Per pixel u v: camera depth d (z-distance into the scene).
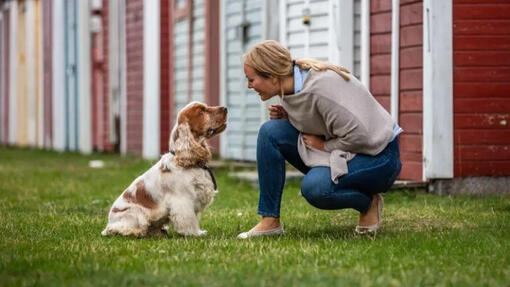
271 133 6.62
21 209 9.29
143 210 6.84
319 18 11.70
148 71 17.42
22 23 27.55
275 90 6.43
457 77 9.59
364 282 4.75
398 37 10.16
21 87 27.83
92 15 21.67
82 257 5.72
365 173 6.38
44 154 21.66
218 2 15.38
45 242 6.58
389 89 10.38
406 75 10.09
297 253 5.79
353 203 6.50
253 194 10.38
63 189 11.54
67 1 22.58
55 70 23.59
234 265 5.38
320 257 5.61
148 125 17.44
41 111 25.47
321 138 6.57
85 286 4.82
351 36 10.97
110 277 5.03
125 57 19.11
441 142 9.62
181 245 6.23
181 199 6.72
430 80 9.57
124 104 19.27
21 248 6.23
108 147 21.25
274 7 13.33
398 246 6.04
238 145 14.27
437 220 7.63
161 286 4.79
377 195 6.79
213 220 8.02
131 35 18.75
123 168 15.13
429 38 9.53
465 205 8.65
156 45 17.25
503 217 7.67
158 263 5.47
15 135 28.39
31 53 26.31
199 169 6.76
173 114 17.16
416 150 9.98
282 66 6.36
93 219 8.21
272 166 6.65
